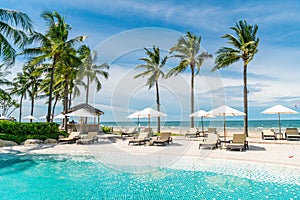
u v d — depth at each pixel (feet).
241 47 61.31
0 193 20.35
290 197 18.34
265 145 45.01
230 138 57.31
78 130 62.18
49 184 22.90
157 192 20.31
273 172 24.97
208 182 22.62
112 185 22.40
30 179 24.79
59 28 65.46
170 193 19.99
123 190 20.90
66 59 65.72
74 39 65.05
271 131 57.11
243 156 32.60
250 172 25.23
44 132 56.44
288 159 29.94
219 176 24.41
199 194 19.48
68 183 23.17
